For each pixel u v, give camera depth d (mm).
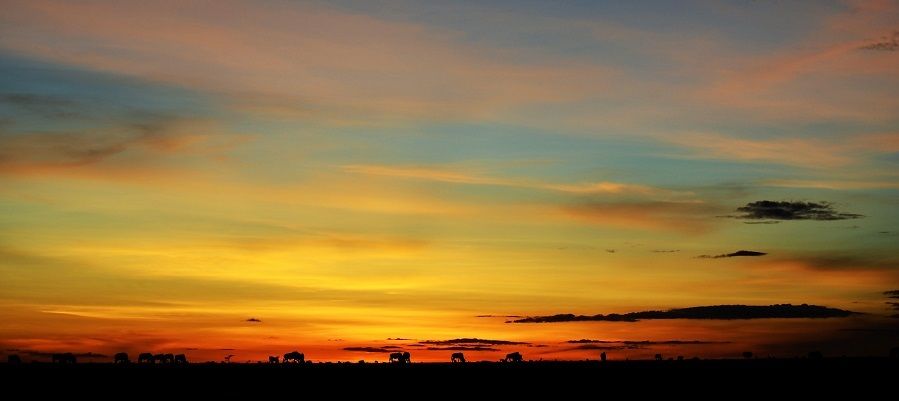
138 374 107625
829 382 101750
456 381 105750
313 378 107250
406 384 102938
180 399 91250
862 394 94562
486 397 94625
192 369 114125
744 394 95625
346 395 95250
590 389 100062
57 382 100312
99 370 110562
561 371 114438
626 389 99562
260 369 114750
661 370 113250
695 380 105062
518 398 93625
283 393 96375
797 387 99188
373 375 109375
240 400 91125
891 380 102312
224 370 112688
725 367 115250
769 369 112312
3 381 99750
